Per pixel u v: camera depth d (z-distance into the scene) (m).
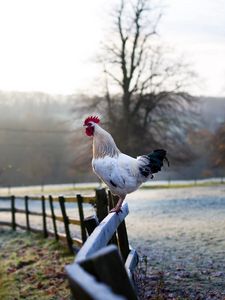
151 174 7.81
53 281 9.93
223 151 50.34
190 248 12.12
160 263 10.45
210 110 88.88
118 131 46.69
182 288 8.27
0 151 93.75
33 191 51.28
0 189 65.38
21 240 16.33
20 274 11.18
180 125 49.53
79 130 50.59
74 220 11.94
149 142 47.72
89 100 49.69
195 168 86.88
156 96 48.31
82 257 3.10
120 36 48.59
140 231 15.96
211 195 32.44
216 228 15.62
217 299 7.59
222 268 9.69
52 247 13.53
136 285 6.70
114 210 7.17
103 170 7.60
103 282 2.86
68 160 93.69
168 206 25.50
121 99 48.91
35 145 95.12
